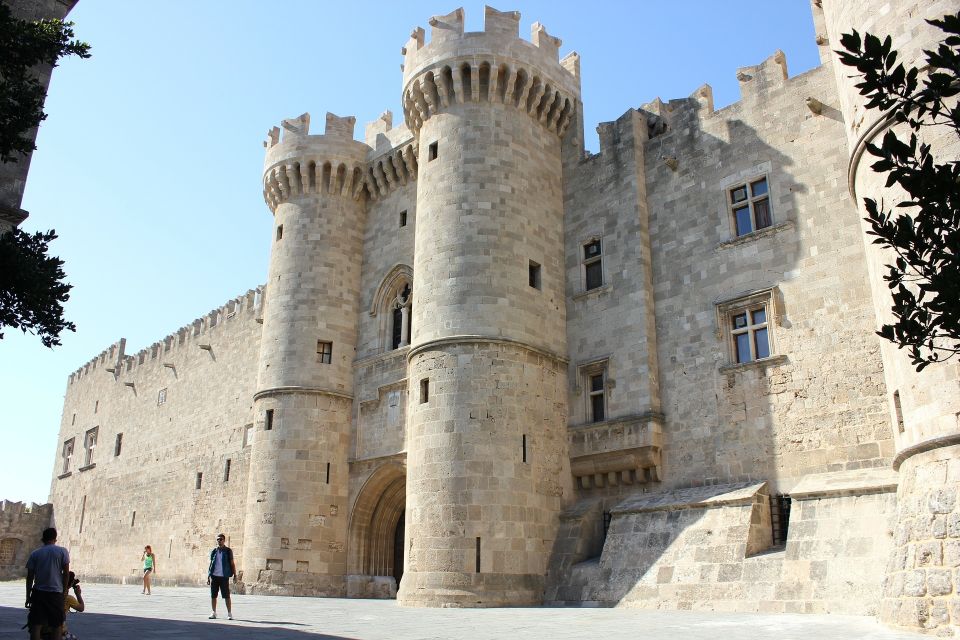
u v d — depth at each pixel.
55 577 11.80
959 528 14.21
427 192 29.92
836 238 23.62
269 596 31.12
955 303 6.69
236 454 44.59
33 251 13.18
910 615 14.41
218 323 50.16
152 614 20.34
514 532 25.03
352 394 35.50
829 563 19.12
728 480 24.12
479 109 30.14
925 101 7.07
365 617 19.39
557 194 31.50
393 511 33.84
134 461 55.41
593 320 28.94
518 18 31.19
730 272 25.95
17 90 12.90
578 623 16.94
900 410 17.64
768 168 25.88
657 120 30.91
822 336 23.19
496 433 25.83
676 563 22.23
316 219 37.31
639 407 26.45
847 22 19.67
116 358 63.12
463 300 27.50
